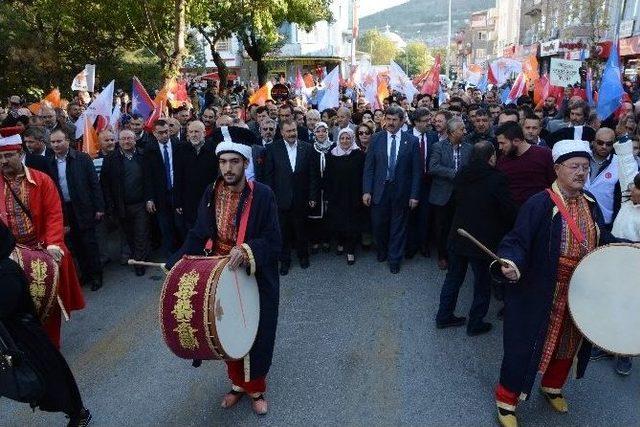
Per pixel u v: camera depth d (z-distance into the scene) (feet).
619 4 68.54
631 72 69.15
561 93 42.60
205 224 12.82
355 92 63.67
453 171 21.44
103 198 21.88
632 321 11.21
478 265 16.11
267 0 54.13
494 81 56.90
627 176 16.47
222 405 13.56
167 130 22.75
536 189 17.44
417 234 23.88
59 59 65.72
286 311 18.93
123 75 73.31
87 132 26.37
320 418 13.12
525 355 11.88
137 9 47.39
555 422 12.75
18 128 14.46
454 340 16.67
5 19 60.29
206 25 59.62
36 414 13.56
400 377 14.75
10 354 10.55
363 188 22.54
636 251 11.10
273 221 12.73
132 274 22.85
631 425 12.65
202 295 11.02
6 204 14.53
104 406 13.74
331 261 23.84
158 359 15.97
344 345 16.51
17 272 11.22
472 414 13.12
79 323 18.40
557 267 11.59
